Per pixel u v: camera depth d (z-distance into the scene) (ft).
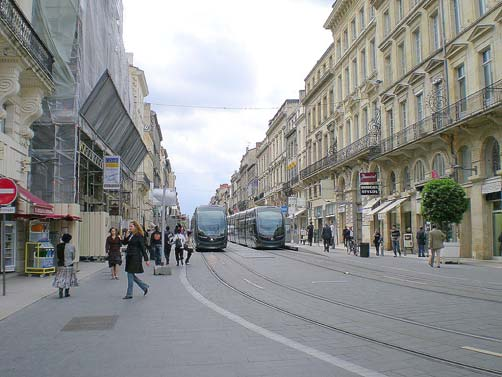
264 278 57.36
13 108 58.18
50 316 33.17
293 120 226.79
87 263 81.71
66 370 20.16
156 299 40.68
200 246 115.75
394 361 20.85
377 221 124.16
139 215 198.49
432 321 29.78
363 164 131.64
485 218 82.38
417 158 104.06
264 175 298.97
